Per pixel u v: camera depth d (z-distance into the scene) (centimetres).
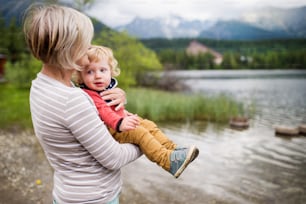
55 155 143
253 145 773
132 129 158
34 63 1686
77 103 134
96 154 139
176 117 1144
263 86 2097
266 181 537
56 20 130
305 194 484
